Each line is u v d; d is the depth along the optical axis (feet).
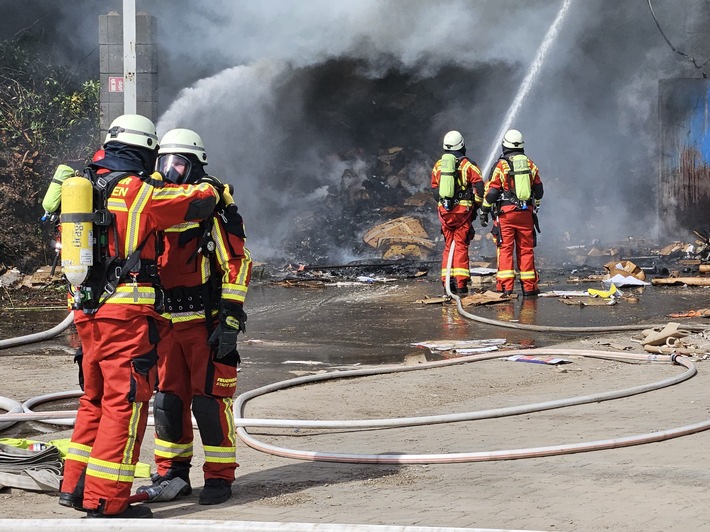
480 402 23.95
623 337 33.17
